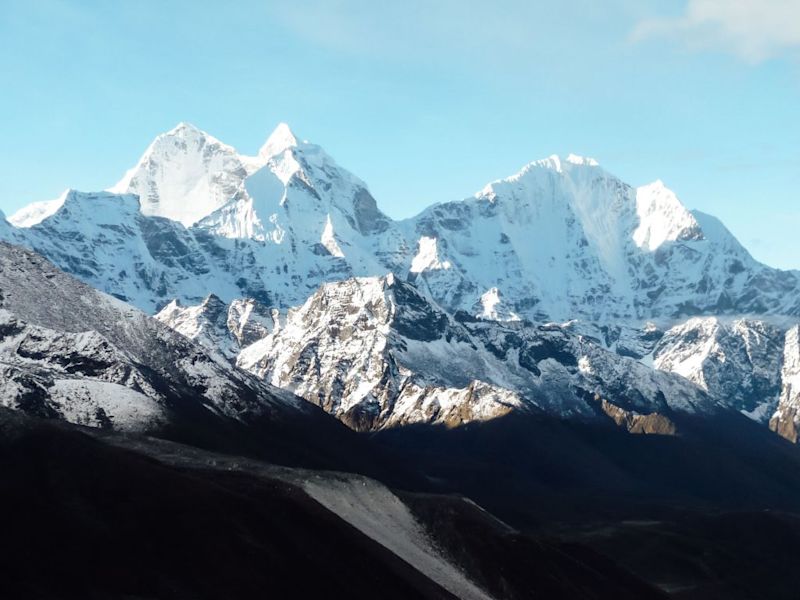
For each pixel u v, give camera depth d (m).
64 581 180.88
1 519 191.25
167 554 197.00
